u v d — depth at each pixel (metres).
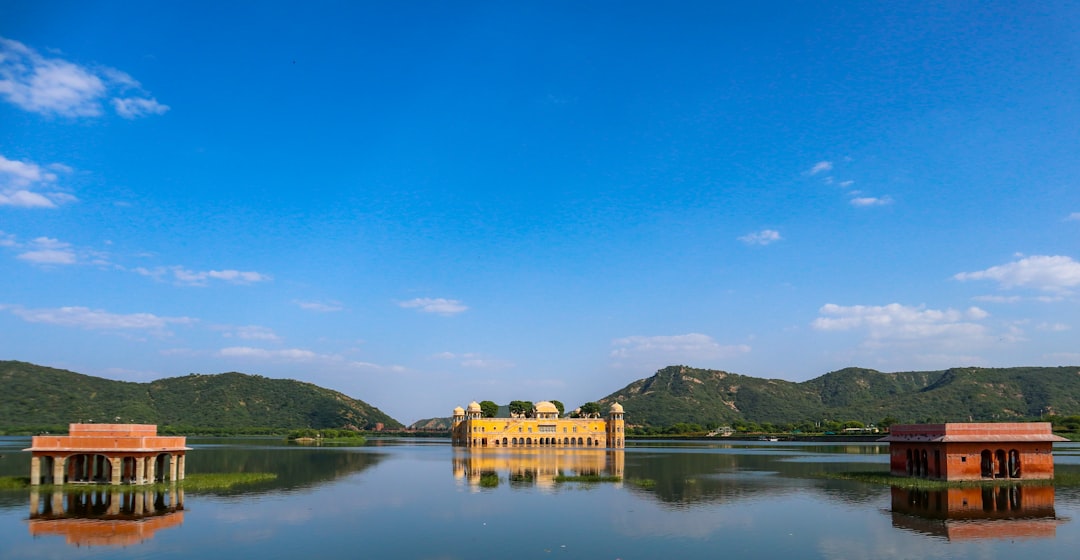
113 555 56.34
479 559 55.78
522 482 109.06
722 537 63.78
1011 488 94.38
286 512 76.75
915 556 56.59
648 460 165.62
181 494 90.50
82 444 96.44
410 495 91.88
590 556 56.78
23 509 77.56
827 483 105.12
